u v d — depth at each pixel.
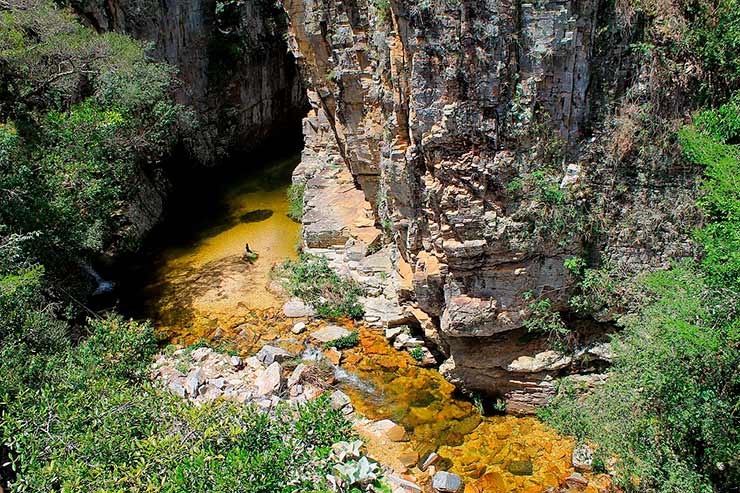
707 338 11.53
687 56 14.16
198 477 9.20
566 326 16.62
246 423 10.80
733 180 12.17
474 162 14.71
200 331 21.31
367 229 23.09
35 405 11.52
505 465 15.06
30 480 9.73
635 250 15.52
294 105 38.88
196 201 31.45
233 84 34.09
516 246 15.24
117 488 9.38
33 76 21.81
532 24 13.77
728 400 12.32
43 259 18.41
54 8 23.00
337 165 26.92
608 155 15.04
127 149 23.33
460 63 13.98
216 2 32.16
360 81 20.48
